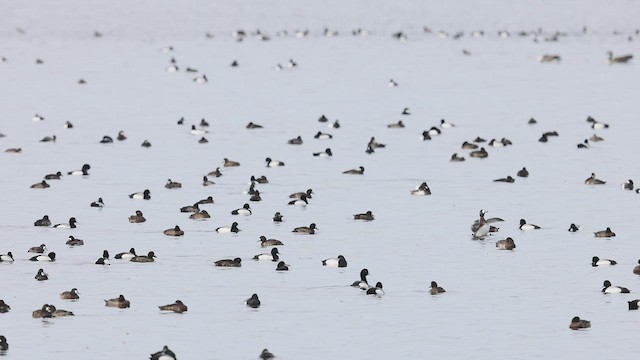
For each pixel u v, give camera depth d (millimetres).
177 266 77625
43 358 59438
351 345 61562
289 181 107500
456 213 94062
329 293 71438
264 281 73938
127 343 61812
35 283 73375
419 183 106500
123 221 91125
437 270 76625
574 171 111625
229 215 93125
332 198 99875
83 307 68312
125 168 113938
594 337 63000
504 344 61812
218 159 118688
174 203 97938
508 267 77500
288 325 65062
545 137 127250
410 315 67000
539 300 69875
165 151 123125
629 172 110875
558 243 84062
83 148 125125
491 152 122000
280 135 132500
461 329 64312
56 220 91500
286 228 88500
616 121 140000
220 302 69375
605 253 81062
